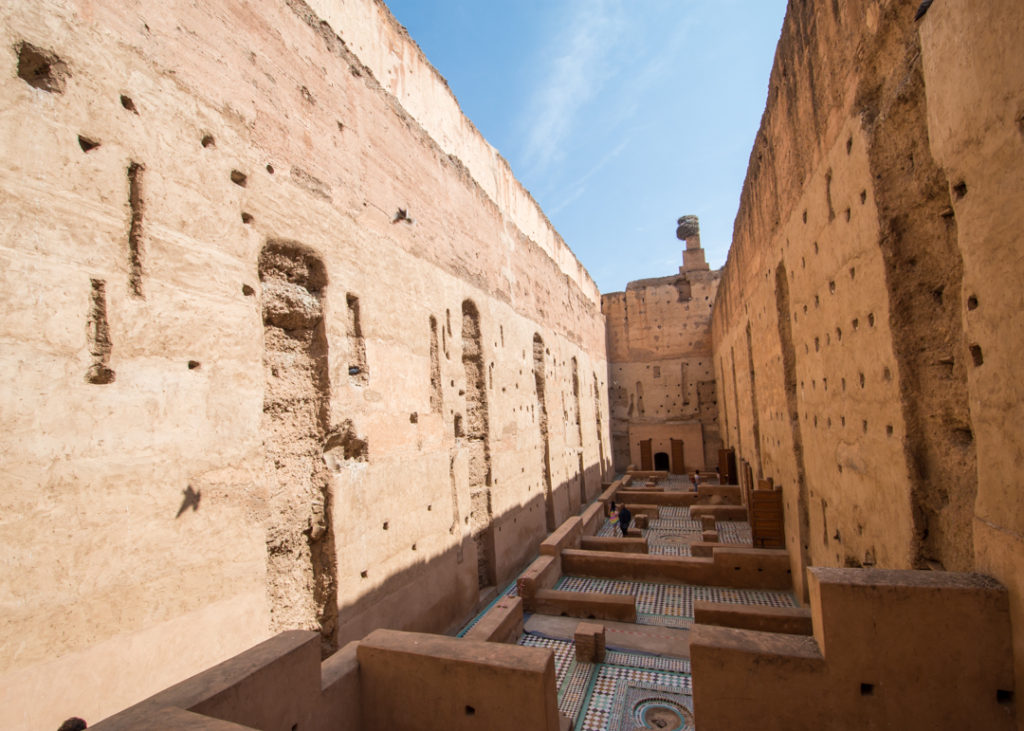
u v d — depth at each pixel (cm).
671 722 677
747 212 1339
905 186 481
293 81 686
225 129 573
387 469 806
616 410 3064
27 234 393
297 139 682
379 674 485
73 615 396
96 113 446
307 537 661
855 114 552
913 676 373
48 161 410
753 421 1483
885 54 493
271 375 635
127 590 434
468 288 1195
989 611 356
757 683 411
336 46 785
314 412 684
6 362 374
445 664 466
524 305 1625
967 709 360
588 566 1209
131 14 484
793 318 915
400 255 905
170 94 513
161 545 464
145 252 474
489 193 1390
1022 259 319
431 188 1049
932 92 409
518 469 1431
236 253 573
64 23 429
